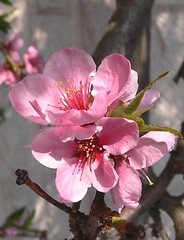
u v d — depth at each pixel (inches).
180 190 24.2
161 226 12.7
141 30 13.6
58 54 9.0
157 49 24.4
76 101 9.0
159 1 24.1
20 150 24.6
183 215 12.3
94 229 8.7
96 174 8.6
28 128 24.5
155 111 24.4
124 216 11.6
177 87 24.4
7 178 24.8
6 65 19.4
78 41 24.1
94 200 8.6
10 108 24.4
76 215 8.6
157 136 8.6
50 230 25.1
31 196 25.0
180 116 24.5
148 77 14.4
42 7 24.0
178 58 24.4
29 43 23.9
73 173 8.7
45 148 8.6
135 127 8.3
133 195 8.5
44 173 24.6
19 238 24.3
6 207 24.9
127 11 13.6
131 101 8.6
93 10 24.0
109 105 8.5
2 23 20.4
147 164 8.6
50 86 8.9
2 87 24.1
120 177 8.6
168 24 24.3
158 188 11.9
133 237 9.1
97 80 8.7
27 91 8.8
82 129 8.3
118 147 8.5
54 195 24.6
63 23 24.1
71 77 9.0
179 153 12.0
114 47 13.0
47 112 8.3
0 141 24.6
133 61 13.8
